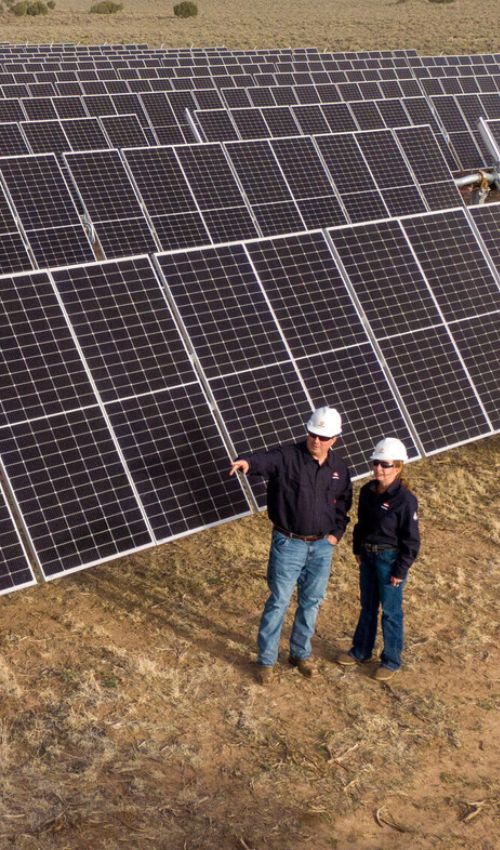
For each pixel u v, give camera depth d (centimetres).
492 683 908
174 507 977
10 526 892
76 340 1015
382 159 2256
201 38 8450
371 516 877
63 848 656
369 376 1182
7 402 948
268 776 756
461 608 1044
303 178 2120
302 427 1098
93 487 947
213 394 1066
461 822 718
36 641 948
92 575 1102
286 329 1153
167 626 988
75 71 4231
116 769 751
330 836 693
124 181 1956
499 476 1410
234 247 1175
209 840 677
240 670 912
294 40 8219
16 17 10300
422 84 4069
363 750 798
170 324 1077
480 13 9031
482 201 2441
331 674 915
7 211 1850
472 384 1259
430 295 1295
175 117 3384
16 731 795
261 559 1153
